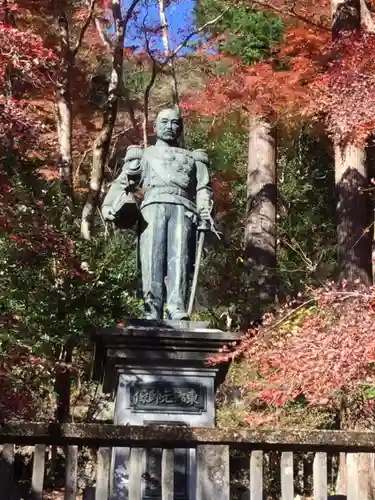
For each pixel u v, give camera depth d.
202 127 16.84
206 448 5.07
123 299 9.22
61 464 11.09
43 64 8.35
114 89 10.21
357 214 10.89
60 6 10.72
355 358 6.45
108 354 6.71
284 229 16.72
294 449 5.14
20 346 8.54
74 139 15.12
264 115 13.10
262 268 13.16
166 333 6.74
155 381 6.75
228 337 6.86
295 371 6.75
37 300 8.94
